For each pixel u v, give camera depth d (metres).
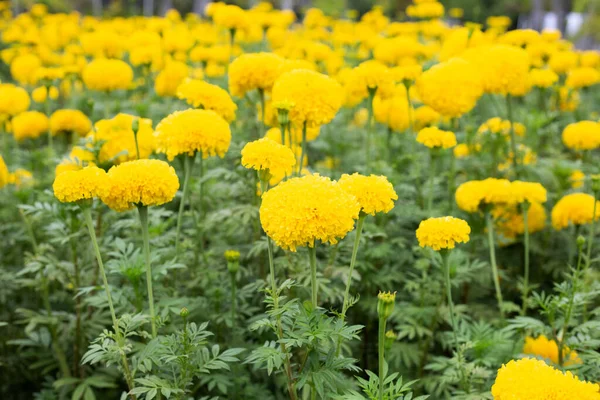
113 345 2.50
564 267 4.42
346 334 2.16
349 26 8.84
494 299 4.40
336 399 2.22
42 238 4.50
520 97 7.66
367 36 7.97
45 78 5.13
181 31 7.34
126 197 2.42
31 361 4.05
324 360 2.38
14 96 5.04
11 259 4.55
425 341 3.57
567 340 2.88
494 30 7.96
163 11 21.22
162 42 6.91
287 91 3.18
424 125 5.12
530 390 1.90
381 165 4.51
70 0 19.97
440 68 4.25
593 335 2.98
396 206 4.23
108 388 3.61
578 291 3.17
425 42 8.72
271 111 3.99
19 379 4.05
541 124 5.41
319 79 3.21
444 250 2.71
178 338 2.48
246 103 4.72
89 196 2.38
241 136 4.84
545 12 17.61
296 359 3.27
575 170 4.63
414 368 3.78
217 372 3.20
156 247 3.52
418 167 4.71
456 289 4.31
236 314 3.36
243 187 3.87
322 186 2.19
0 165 3.91
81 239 3.78
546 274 4.54
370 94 4.15
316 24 9.07
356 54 7.00
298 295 3.31
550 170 4.82
